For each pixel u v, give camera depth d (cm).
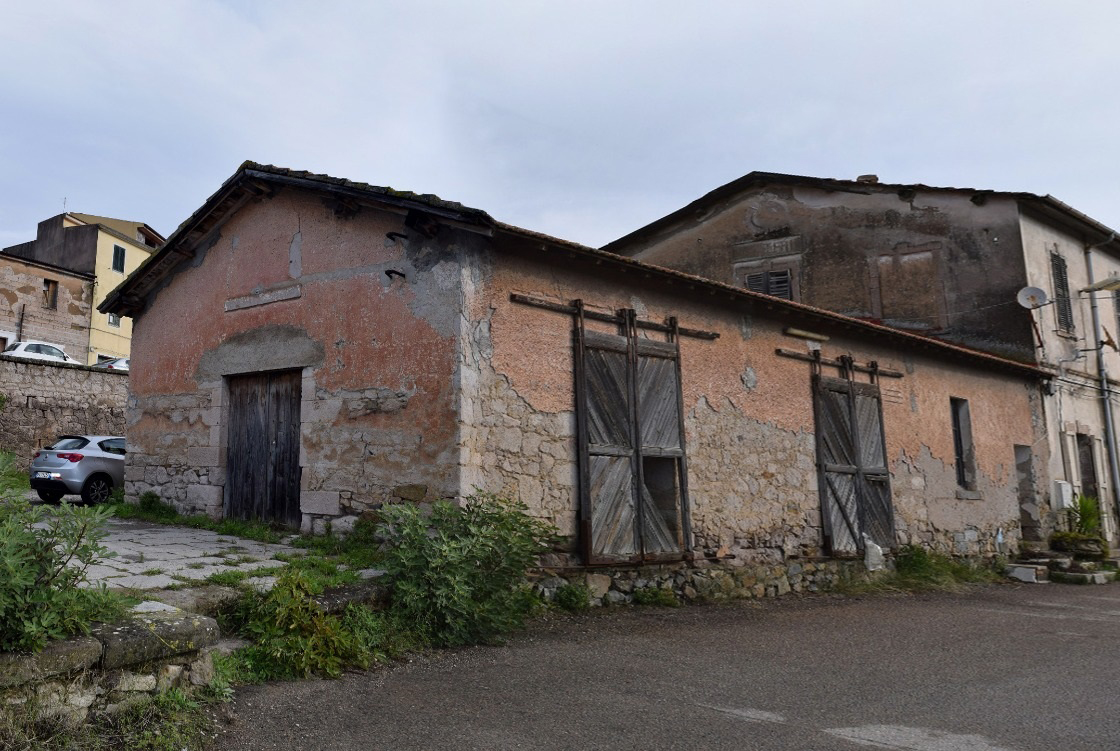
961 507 1215
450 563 574
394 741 371
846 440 1048
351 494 749
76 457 1208
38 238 3206
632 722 414
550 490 736
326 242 823
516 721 407
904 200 1505
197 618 418
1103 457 1552
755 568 899
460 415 679
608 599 752
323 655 469
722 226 1666
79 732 345
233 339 905
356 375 768
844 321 1030
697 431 876
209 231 955
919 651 629
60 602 360
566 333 775
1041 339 1391
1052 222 1508
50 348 2227
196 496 915
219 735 370
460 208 676
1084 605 955
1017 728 427
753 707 451
